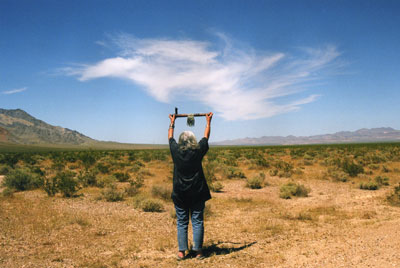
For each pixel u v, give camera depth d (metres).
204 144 5.01
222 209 10.88
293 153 51.03
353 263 4.66
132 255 5.72
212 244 6.32
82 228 8.11
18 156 48.88
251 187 16.97
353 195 13.63
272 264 4.89
